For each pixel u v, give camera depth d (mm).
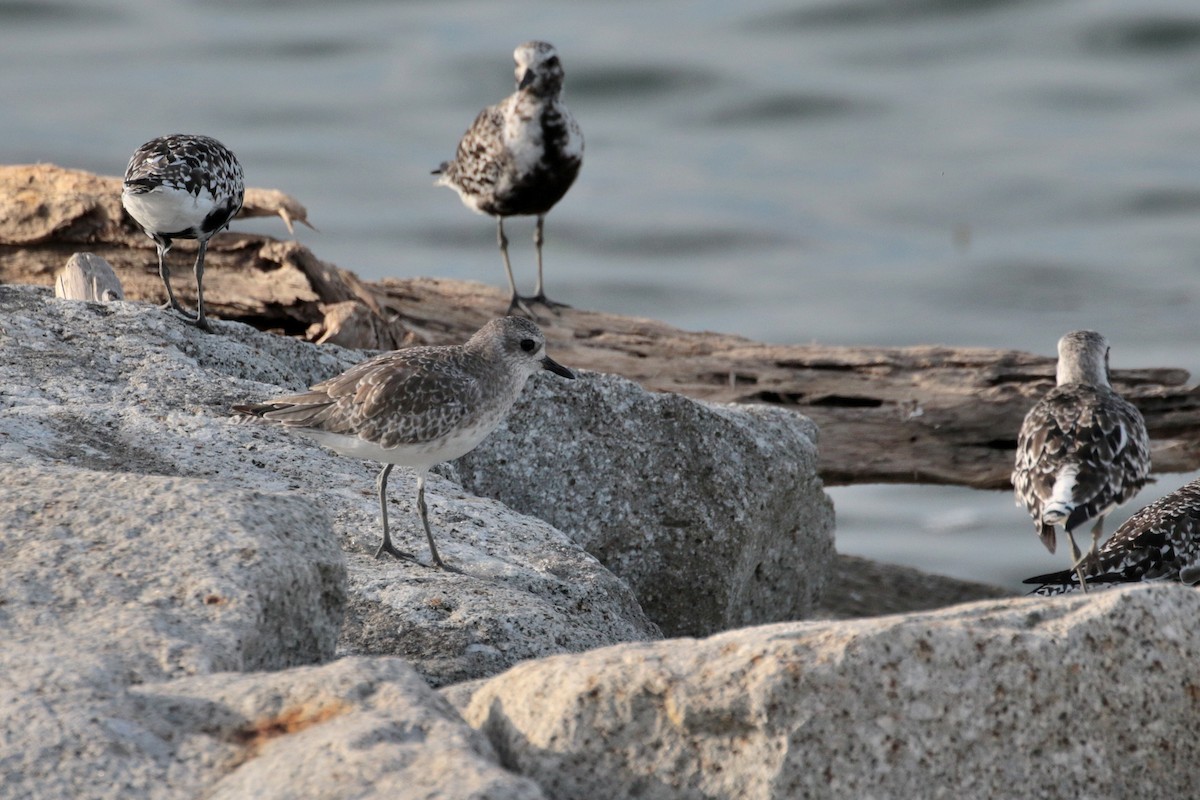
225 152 13438
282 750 6234
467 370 10727
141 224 13328
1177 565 12656
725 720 6520
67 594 7590
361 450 10367
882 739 6492
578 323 18234
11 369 11914
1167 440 16922
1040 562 20547
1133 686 6719
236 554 7930
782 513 13961
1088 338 13938
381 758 6043
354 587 9703
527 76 19359
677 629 13188
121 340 12695
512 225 33281
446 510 11414
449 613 9453
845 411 16828
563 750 6664
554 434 13305
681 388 17062
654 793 6594
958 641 6582
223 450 11289
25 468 8805
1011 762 6594
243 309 16109
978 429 16641
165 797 6145
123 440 11078
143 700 6656
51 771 6219
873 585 18109
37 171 16500
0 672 6820
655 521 13109
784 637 6691
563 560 11055
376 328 16047
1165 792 6801
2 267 16516
